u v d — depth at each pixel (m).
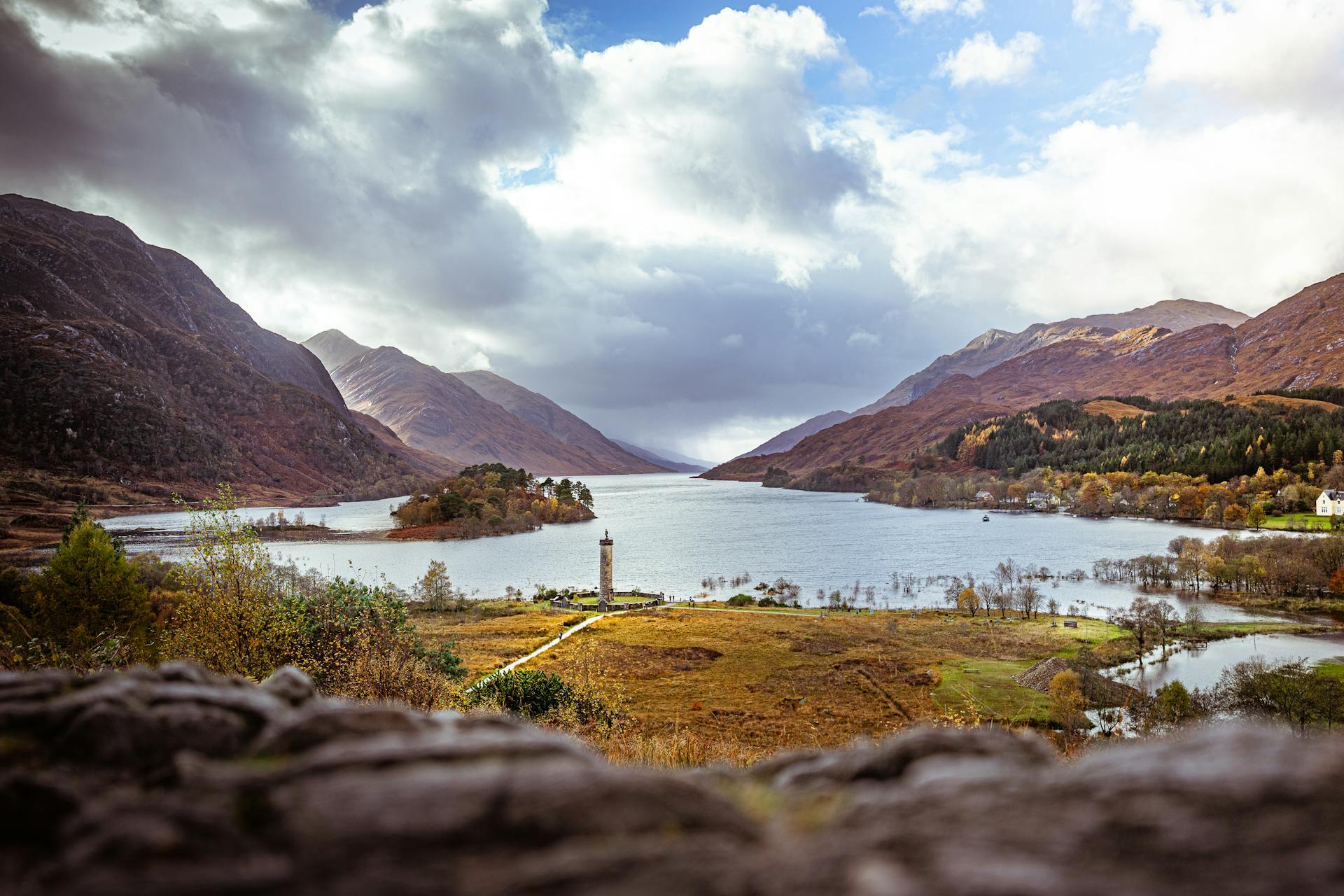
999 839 2.04
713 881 1.95
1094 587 129.88
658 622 102.50
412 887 1.94
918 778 2.75
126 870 2.07
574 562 171.62
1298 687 46.72
